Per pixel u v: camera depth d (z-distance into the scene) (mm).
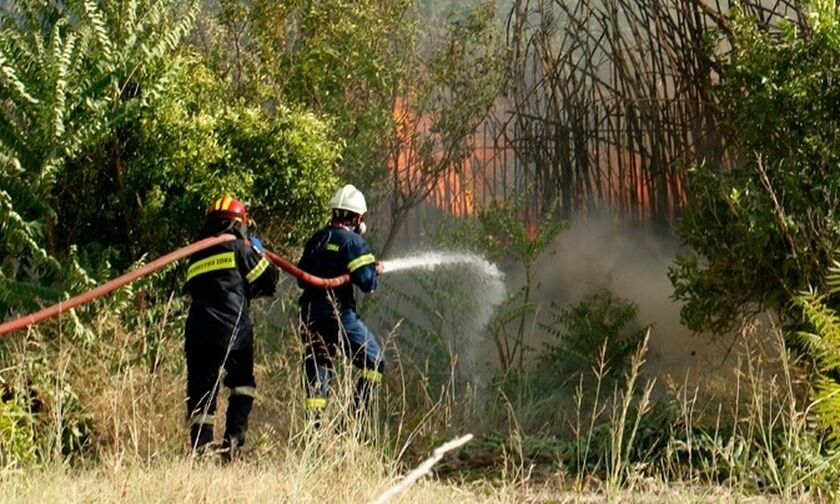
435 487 8484
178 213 11977
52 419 9453
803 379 9758
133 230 11984
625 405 8125
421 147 16453
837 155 10438
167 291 12008
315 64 14719
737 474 8797
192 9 11891
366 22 15266
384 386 12750
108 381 10008
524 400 12977
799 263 10242
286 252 13031
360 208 11109
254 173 12391
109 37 11586
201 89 12703
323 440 8609
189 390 10062
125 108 11398
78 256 11555
